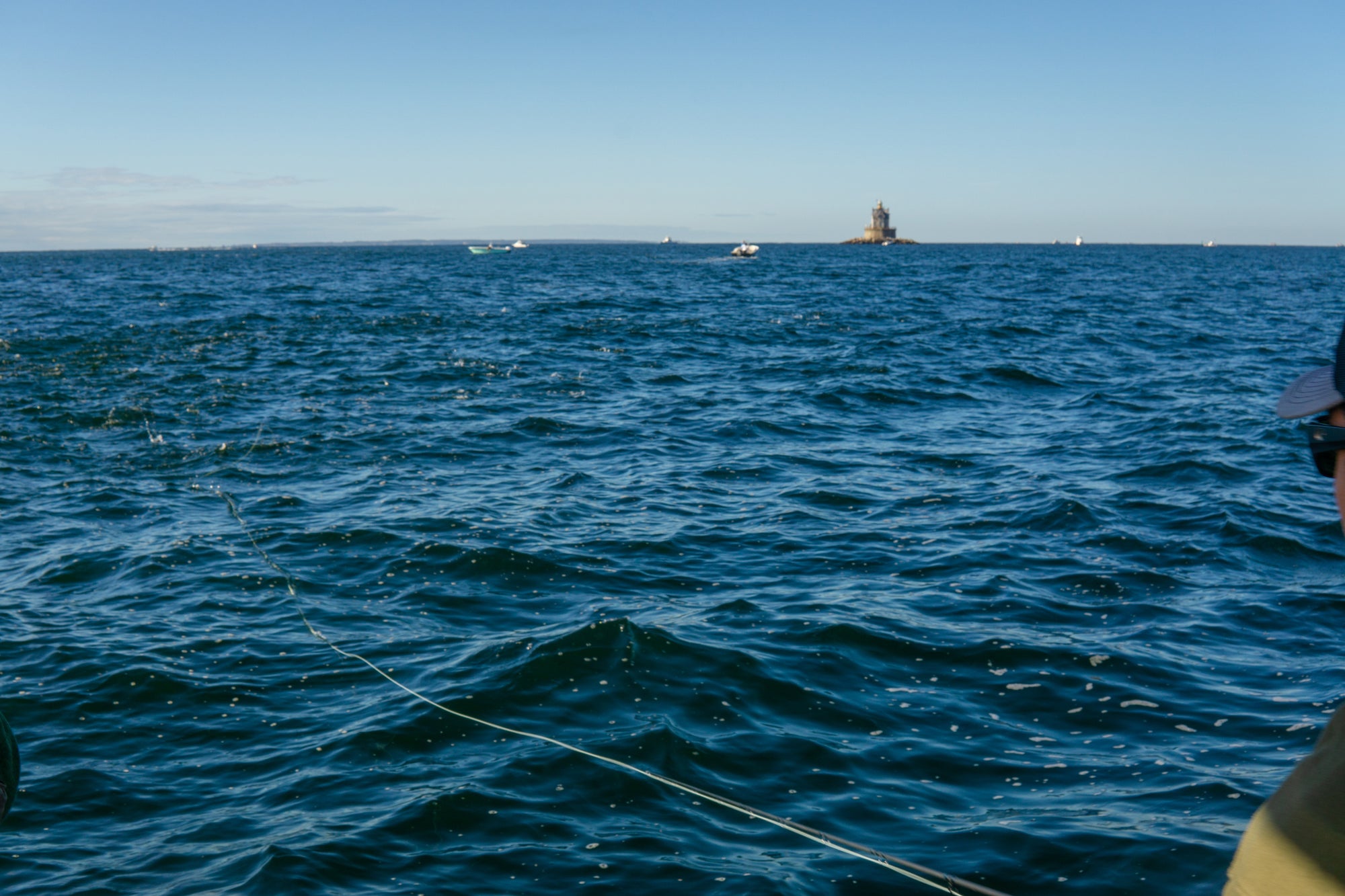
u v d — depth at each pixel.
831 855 4.62
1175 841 4.61
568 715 5.98
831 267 85.62
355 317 32.78
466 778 5.27
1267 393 17.52
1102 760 5.42
